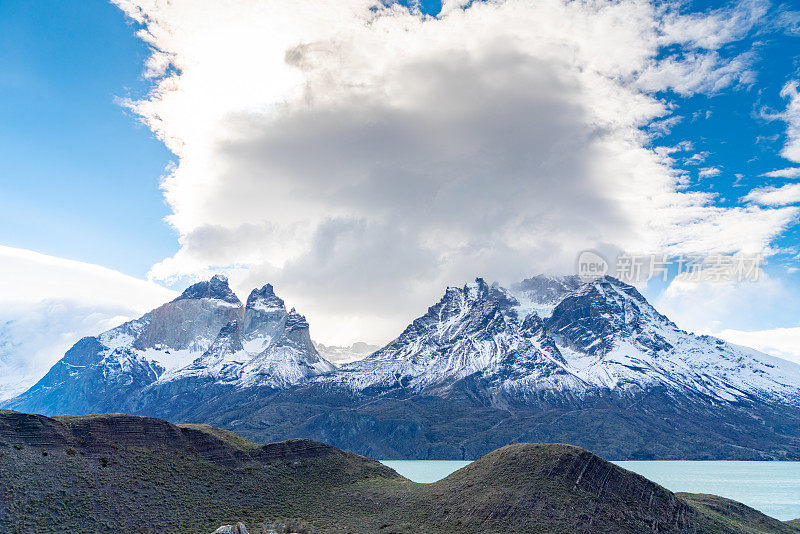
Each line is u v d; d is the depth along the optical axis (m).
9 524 102.00
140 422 143.88
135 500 119.69
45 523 104.94
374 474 170.75
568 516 122.75
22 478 112.75
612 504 129.50
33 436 124.50
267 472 152.50
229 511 127.50
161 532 111.88
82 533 105.25
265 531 116.25
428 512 133.88
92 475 121.75
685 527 129.12
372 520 132.62
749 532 137.75
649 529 124.69
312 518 131.88
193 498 128.00
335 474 162.50
